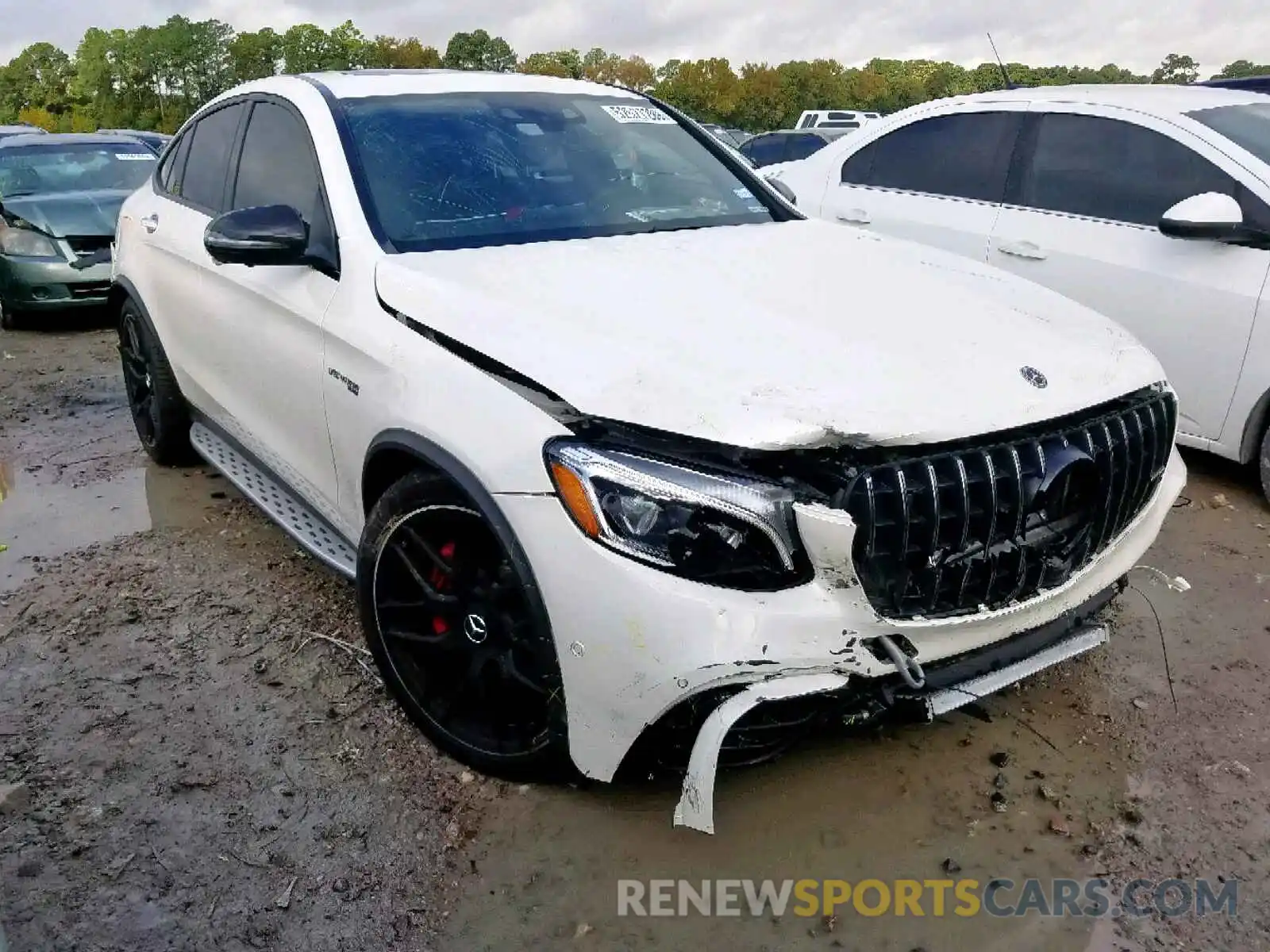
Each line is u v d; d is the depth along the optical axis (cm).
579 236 325
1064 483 246
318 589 380
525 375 240
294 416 338
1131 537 273
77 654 338
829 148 632
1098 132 504
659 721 223
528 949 227
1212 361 451
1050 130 521
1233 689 320
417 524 269
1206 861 251
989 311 280
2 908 234
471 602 261
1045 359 256
